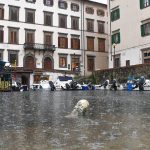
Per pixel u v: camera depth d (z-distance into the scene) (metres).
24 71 55.09
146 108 11.16
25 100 16.89
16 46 55.72
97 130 6.24
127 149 4.52
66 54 60.91
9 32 55.28
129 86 33.81
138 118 8.15
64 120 7.91
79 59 62.38
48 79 57.97
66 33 61.19
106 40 66.12
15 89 39.72
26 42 56.53
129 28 45.00
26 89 41.03
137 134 5.73
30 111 10.46
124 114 9.16
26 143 5.07
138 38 43.09
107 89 38.69
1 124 7.32
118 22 47.56
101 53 65.31
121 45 46.78
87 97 19.42
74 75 60.56
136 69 36.81
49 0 59.62
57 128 6.59
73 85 41.62
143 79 32.31
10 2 55.50
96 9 65.31
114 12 48.69
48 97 20.27
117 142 5.03
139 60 42.75
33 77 56.47
